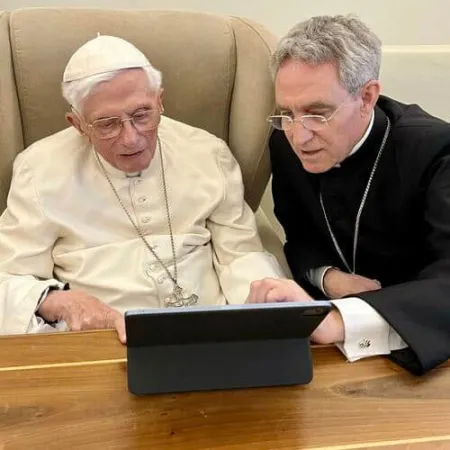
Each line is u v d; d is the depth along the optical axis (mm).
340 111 1186
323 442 812
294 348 919
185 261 1400
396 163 1292
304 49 1144
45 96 1480
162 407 856
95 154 1373
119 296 1349
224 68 1548
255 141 1533
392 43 2055
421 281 1031
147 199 1388
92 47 1222
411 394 895
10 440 802
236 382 892
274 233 1683
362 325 967
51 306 1212
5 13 1482
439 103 1860
